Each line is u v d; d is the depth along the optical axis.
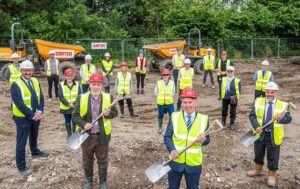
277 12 30.16
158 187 5.77
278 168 6.31
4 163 6.62
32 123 6.23
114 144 7.71
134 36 29.77
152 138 8.27
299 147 7.87
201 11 26.69
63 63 17.17
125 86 10.29
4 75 16.66
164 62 19.25
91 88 5.12
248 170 6.55
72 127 7.80
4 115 10.49
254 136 5.73
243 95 14.30
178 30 26.70
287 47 29.94
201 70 19.94
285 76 19.55
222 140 8.20
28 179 5.96
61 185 5.78
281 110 5.65
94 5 30.17
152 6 29.64
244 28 28.84
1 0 24.56
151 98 13.51
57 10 25.94
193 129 4.31
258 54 28.69
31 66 6.14
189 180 4.36
